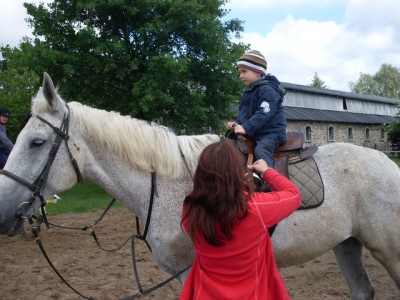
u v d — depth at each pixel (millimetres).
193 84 12023
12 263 5504
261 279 1795
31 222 2594
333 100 36406
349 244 3148
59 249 6180
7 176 2463
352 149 3043
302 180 2781
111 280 4785
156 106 11828
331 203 2773
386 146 36688
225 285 1750
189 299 1848
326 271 5043
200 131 13219
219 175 1696
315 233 2727
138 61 11562
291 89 31984
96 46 11289
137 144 2629
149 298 4238
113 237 6914
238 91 13258
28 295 4332
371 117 37406
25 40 15172
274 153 2867
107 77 12016
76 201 10891
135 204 2719
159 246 2617
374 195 2820
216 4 12711
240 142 2768
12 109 19469
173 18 11594
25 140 2490
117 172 2676
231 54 12875
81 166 2629
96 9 11609
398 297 4152
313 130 29047
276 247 2676
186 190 2652
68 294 4344
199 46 12516
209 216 1690
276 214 1796
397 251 2842
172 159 2654
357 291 3158
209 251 1758
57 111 2566
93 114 2676
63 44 11930
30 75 20609
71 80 12078
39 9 12047
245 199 1726
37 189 2502
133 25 11781
